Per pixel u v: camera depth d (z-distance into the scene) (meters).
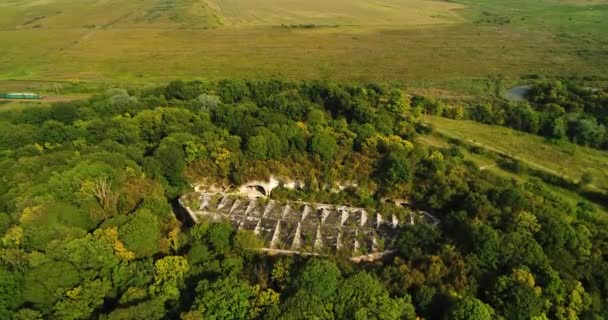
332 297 59.69
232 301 56.97
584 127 126.06
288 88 150.88
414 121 134.62
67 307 57.72
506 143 125.94
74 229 67.38
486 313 57.16
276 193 94.19
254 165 95.25
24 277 59.84
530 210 79.62
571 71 198.88
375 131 109.50
